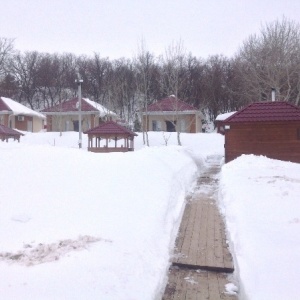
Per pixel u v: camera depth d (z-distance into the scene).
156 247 5.93
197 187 12.71
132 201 7.59
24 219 6.11
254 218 7.12
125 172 9.47
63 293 3.93
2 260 4.70
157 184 9.40
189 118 37.41
